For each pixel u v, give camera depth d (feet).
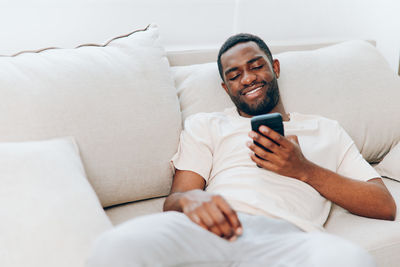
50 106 3.46
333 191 3.50
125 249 2.23
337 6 6.34
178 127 4.01
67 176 2.95
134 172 3.73
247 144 3.45
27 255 2.48
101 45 4.18
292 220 3.15
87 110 3.59
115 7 5.08
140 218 2.63
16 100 3.38
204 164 3.79
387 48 6.88
